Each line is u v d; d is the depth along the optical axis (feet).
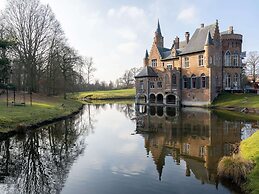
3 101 143.95
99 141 79.05
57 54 196.34
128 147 71.26
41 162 58.18
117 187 44.37
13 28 178.91
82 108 200.34
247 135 83.41
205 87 201.67
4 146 71.00
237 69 216.74
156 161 58.18
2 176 49.98
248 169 43.88
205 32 213.87
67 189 43.88
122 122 120.47
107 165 55.83
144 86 239.91
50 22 194.90
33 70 186.39
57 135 87.25
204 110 169.99
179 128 99.71
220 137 81.30
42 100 169.89
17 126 84.74
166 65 245.45
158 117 136.67
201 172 50.60
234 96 192.34
